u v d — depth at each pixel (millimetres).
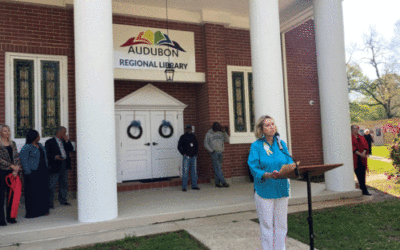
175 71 8945
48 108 7637
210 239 4293
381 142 30859
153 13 8656
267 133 3174
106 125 5121
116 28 8320
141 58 8555
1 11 7203
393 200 6453
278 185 3109
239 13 9469
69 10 7895
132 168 8938
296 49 11023
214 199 6621
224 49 9562
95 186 4992
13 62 7336
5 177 5047
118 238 4543
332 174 7133
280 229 3195
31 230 4609
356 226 4715
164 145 9375
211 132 8453
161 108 9367
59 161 6473
